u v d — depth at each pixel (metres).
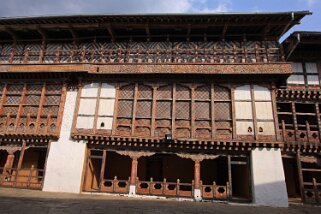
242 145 14.83
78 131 15.84
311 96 16.95
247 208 13.23
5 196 12.64
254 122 15.16
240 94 15.73
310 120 18.14
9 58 18.23
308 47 17.55
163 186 15.01
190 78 16.14
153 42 17.50
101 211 11.20
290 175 18.80
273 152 14.76
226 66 15.85
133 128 15.57
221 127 15.22
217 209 12.59
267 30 16.39
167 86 16.31
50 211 10.83
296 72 17.55
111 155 19.72
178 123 15.48
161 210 11.80
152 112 15.73
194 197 14.55
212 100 15.70
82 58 17.45
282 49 16.44
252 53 16.67
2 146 16.45
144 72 16.12
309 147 15.95
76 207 11.55
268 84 15.82
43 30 17.69
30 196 13.05
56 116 16.39
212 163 19.50
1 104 16.94
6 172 15.96
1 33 18.25
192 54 16.88
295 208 13.73
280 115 18.20
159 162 19.56
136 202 13.16
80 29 17.36
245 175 15.79
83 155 15.55
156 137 15.25
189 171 19.28
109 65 16.53
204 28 16.67
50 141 15.93
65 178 15.20
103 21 16.70
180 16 15.88
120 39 17.83
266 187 14.19
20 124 16.44
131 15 16.02
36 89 17.16
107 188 15.17
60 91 16.89
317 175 18.16
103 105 16.22
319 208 14.03
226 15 15.55
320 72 17.55
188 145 15.20
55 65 16.92
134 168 15.33
